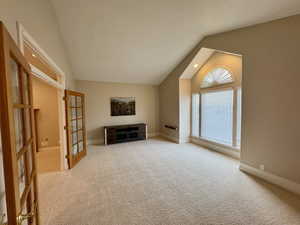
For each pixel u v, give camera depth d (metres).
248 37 2.84
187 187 2.52
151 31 3.35
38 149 4.66
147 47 3.94
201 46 3.89
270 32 2.51
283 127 2.41
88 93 5.44
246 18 2.63
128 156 4.04
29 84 1.33
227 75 3.97
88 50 3.81
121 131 5.47
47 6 2.29
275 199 2.17
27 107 1.22
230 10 2.55
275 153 2.53
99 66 4.61
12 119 0.79
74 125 3.74
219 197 2.24
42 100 4.72
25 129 1.15
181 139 5.36
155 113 6.59
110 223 1.78
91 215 1.91
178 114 5.30
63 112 3.23
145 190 2.45
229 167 3.28
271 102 2.54
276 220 1.78
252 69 2.80
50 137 4.85
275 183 2.54
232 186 2.52
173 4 2.58
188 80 5.30
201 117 4.98
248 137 2.94
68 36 3.27
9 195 0.78
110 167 3.36
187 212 1.94
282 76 2.38
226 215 1.88
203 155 4.05
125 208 2.03
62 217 1.87
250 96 2.86
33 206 1.31
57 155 4.21
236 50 3.06
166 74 5.68
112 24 3.06
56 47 2.80
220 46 3.38
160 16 2.89
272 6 2.19
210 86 4.52
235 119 3.83
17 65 1.08
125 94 6.01
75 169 3.27
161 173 3.04
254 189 2.42
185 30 3.38
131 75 5.43
